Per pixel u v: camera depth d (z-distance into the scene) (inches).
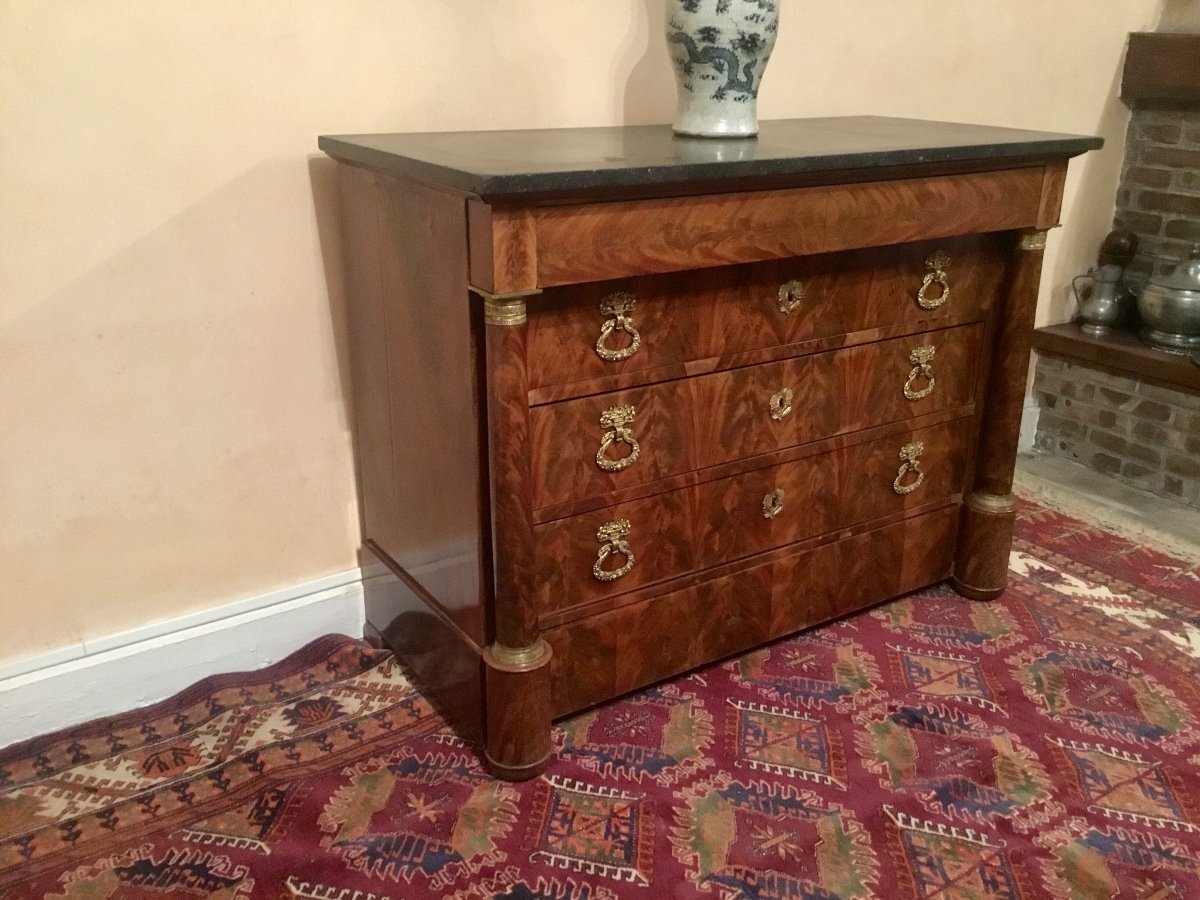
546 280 50.4
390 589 70.2
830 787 59.0
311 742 63.1
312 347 68.7
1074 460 110.3
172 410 64.6
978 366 75.9
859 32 86.1
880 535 74.8
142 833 55.7
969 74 94.0
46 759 61.5
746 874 52.6
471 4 67.6
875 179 60.8
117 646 66.1
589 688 63.0
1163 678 70.2
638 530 61.9
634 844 54.6
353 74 64.9
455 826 55.9
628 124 76.9
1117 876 52.6
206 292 63.7
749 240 56.8
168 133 59.8
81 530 63.4
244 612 70.6
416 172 52.2
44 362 59.6
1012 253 73.4
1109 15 100.7
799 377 65.8
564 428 56.7
